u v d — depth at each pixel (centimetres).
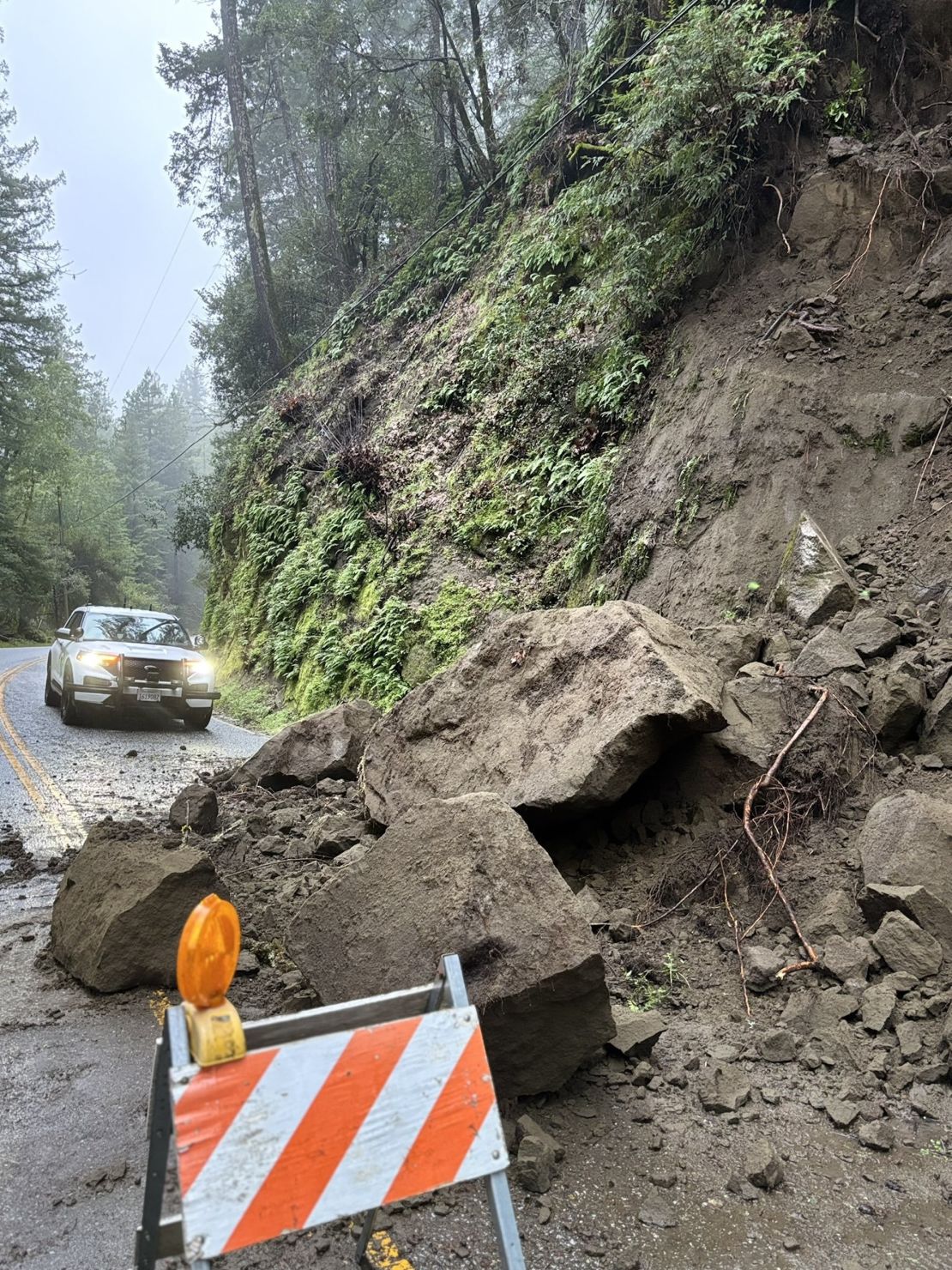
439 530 1582
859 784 550
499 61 2330
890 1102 352
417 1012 225
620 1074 373
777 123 1188
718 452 1017
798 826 530
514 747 611
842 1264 268
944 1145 326
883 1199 298
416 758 683
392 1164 202
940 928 427
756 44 1205
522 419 1544
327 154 3039
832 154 1131
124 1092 364
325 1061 202
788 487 932
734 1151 324
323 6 2403
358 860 427
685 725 531
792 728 579
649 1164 316
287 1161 192
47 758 1095
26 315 5006
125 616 1555
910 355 962
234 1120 190
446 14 2564
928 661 616
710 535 970
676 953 473
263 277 3086
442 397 1784
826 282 1088
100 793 904
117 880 487
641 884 540
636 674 561
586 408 1388
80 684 1347
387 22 2842
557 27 2014
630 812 584
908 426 899
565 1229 282
